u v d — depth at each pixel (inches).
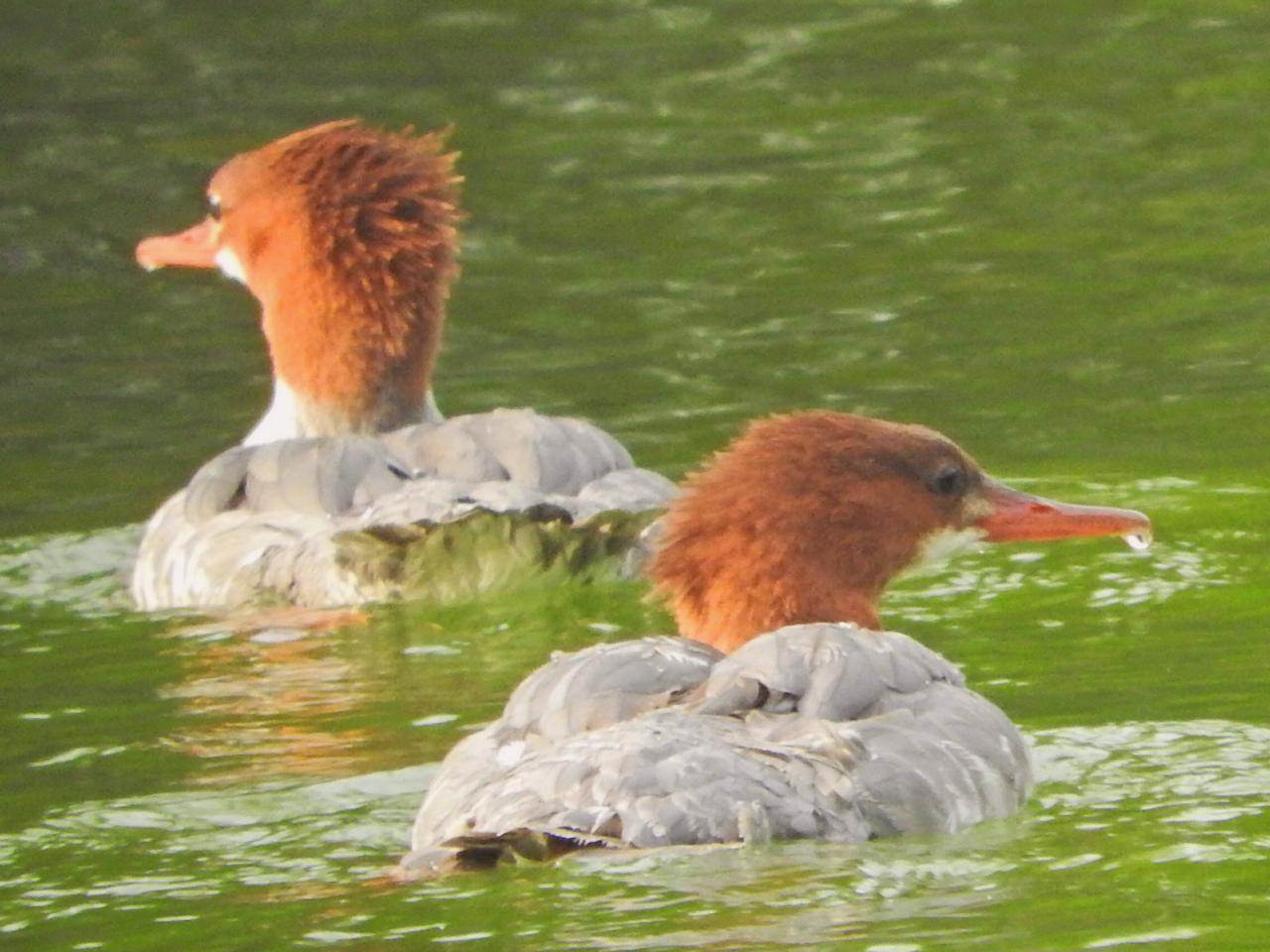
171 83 996.6
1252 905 347.6
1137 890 353.7
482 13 1083.3
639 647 394.0
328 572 536.1
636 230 848.9
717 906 343.9
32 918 364.2
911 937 335.6
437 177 610.5
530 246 837.8
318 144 608.4
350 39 1053.2
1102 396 674.8
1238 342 714.2
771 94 980.6
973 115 945.5
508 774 361.7
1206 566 538.9
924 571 548.1
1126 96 954.7
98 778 437.1
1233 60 984.9
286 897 368.2
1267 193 845.2
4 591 573.0
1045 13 1063.0
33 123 959.0
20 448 683.4
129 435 691.4
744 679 378.0
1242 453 621.9
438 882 356.8
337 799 419.5
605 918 341.7
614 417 675.4
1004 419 658.8
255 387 727.1
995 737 394.0
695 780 349.7
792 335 741.9
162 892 374.3
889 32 1051.9
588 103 975.0
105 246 852.0
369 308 602.9
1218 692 459.2
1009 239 820.0
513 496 524.7
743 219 852.0
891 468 449.4
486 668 494.9
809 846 350.6
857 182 884.0
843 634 394.6
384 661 502.3
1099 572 541.0
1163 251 798.5
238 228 611.8
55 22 1071.0
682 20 1075.3
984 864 364.2
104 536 613.3
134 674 502.9
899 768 368.8
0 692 494.9
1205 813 389.7
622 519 522.3
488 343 749.3
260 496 560.4
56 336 778.8
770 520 440.5
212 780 432.8
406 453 556.4
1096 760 421.7
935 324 745.0
